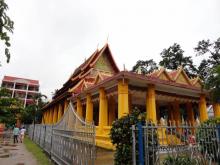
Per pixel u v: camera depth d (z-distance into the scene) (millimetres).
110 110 18047
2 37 3139
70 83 26312
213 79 11891
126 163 5074
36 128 22656
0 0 3045
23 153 14164
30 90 71938
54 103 26844
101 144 12125
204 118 15742
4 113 20734
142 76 12148
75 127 7426
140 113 5520
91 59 24266
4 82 68875
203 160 5762
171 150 5305
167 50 34250
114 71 24875
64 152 8703
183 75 16344
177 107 18641
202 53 30047
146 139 4930
